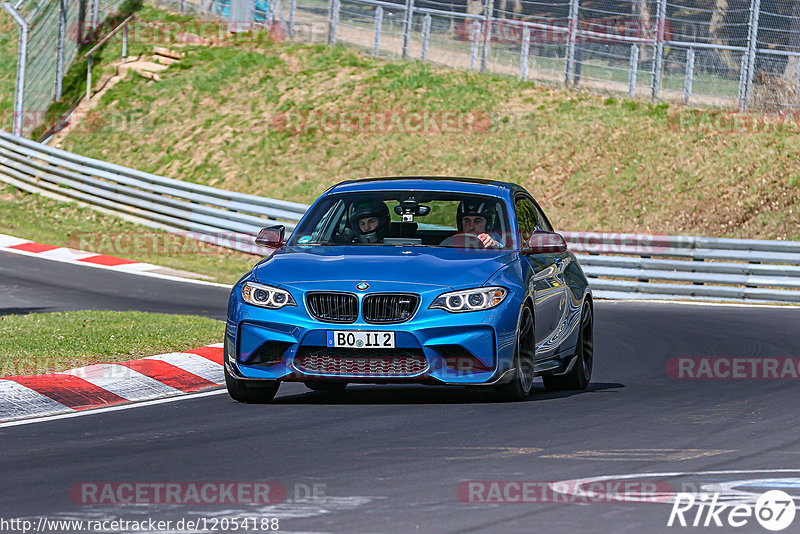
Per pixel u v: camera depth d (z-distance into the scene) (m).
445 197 35.78
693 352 47.66
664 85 112.12
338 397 34.84
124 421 30.56
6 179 109.19
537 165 99.38
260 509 19.81
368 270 32.09
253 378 31.98
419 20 129.62
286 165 106.25
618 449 25.64
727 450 25.58
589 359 38.88
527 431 28.12
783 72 106.19
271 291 32.00
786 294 73.75
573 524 18.70
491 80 114.81
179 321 49.44
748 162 93.31
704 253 76.12
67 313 51.72
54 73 129.38
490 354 31.55
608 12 112.94
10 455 25.55
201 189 92.00
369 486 21.67
